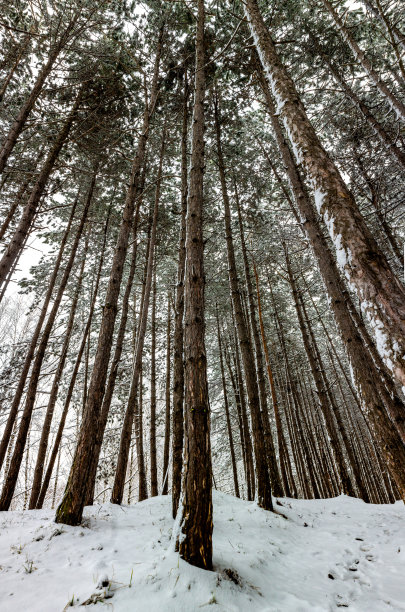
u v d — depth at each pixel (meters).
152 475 8.79
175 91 9.73
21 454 5.98
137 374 7.35
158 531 4.01
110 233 11.87
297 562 3.76
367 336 7.46
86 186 10.60
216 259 13.91
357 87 8.85
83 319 13.48
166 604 2.17
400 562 3.46
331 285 4.90
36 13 6.81
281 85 3.69
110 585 2.37
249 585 2.73
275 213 11.39
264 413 7.95
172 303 14.73
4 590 2.35
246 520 5.22
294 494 13.26
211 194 11.54
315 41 8.66
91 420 4.41
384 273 2.03
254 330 9.05
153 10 8.22
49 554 3.03
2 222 9.84
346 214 2.36
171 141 10.70
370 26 8.13
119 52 8.16
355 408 19.22
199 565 2.64
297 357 17.72
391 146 6.96
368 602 2.65
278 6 8.11
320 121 8.95
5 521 4.13
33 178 8.61
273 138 10.75
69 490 4.01
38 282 11.35
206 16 8.56
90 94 8.56
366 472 17.39
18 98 7.81
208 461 3.04
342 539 4.64
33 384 6.80
